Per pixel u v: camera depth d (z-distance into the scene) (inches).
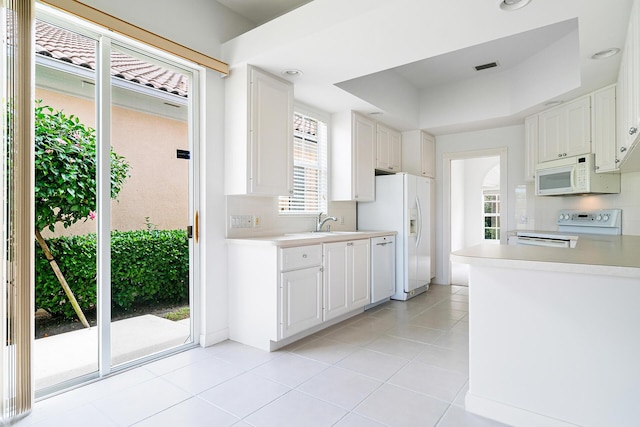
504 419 69.6
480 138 195.8
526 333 68.2
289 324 108.2
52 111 84.0
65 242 86.9
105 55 88.4
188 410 73.6
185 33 103.0
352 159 160.2
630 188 135.6
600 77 114.8
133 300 97.7
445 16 82.0
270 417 71.2
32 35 71.9
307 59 106.5
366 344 112.3
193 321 109.7
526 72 153.3
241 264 113.2
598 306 61.9
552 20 82.7
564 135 142.9
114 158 92.8
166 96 103.7
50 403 76.0
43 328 84.6
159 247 102.9
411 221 174.6
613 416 60.8
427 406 75.4
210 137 111.0
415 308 156.1
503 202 186.7
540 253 71.5
